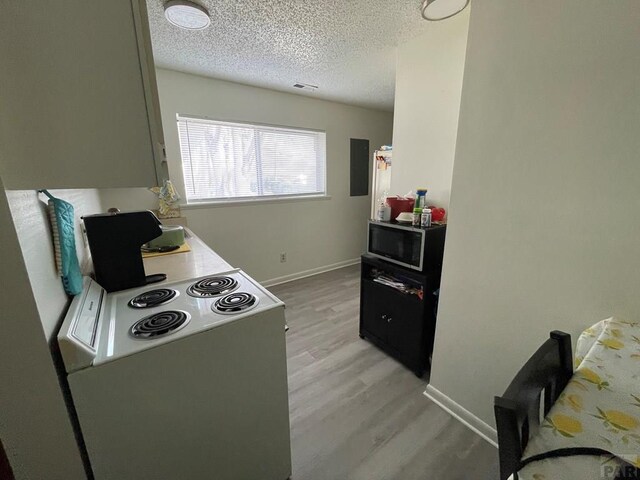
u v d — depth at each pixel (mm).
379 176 2521
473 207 1329
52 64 632
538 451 544
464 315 1449
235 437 1048
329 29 1814
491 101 1197
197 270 1518
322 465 1309
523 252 1184
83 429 761
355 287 3477
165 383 864
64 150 673
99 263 1193
